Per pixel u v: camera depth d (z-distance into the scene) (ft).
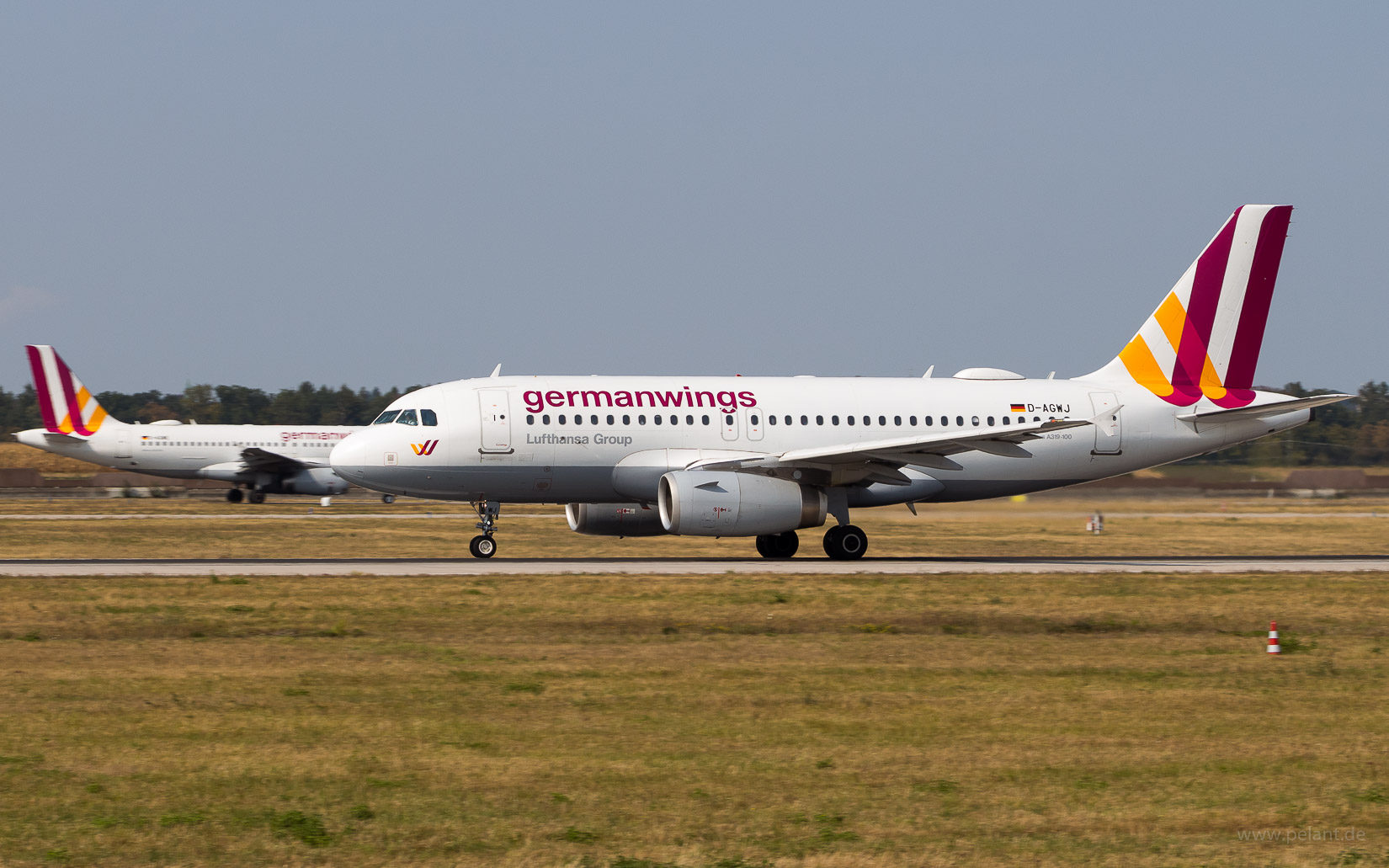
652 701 186.80
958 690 199.52
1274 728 173.99
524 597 304.09
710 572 367.04
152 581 331.57
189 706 179.83
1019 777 147.02
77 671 206.18
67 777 142.41
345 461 408.67
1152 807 135.64
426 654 226.17
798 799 137.18
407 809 131.95
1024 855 120.47
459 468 411.13
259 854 118.52
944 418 447.42
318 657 222.48
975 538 593.01
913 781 144.56
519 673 208.54
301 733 164.14
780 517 402.52
